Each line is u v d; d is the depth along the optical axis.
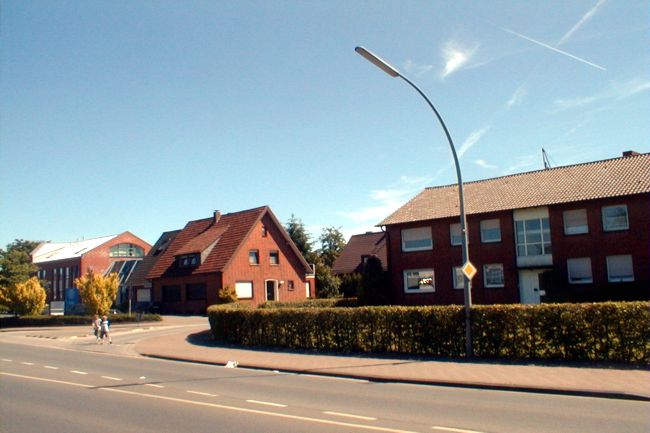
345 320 19.73
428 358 17.12
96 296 40.44
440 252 36.84
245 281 49.03
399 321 18.44
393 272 38.69
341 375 15.16
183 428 9.06
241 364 17.77
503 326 16.48
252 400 11.55
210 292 48.62
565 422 9.00
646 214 30.22
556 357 15.68
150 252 62.19
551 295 31.02
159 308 53.91
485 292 35.22
